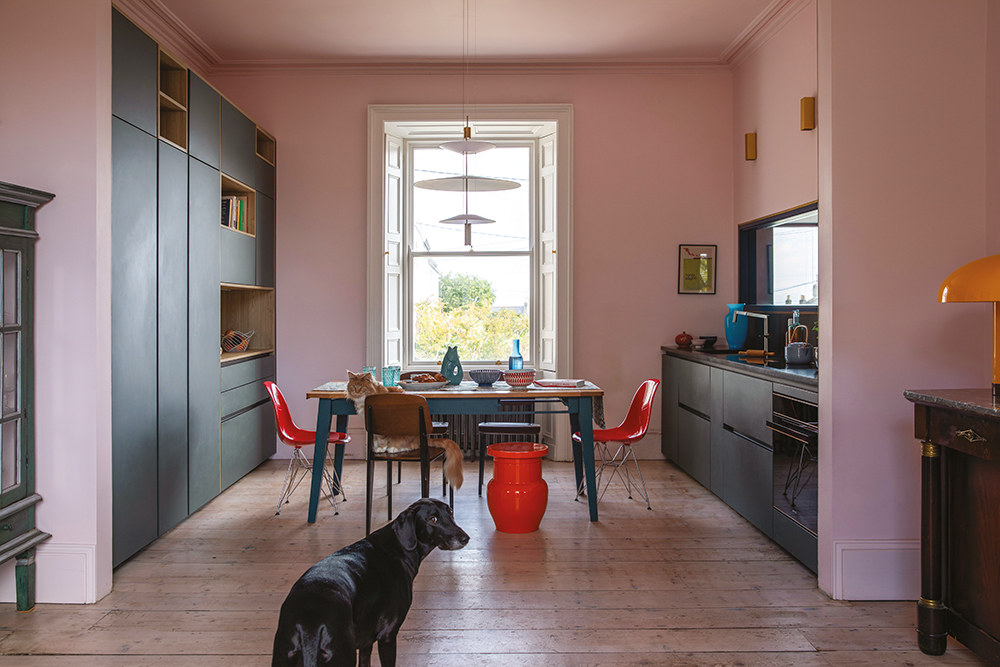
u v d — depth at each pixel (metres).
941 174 2.89
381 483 4.93
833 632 2.63
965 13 2.88
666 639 2.57
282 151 5.62
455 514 4.15
